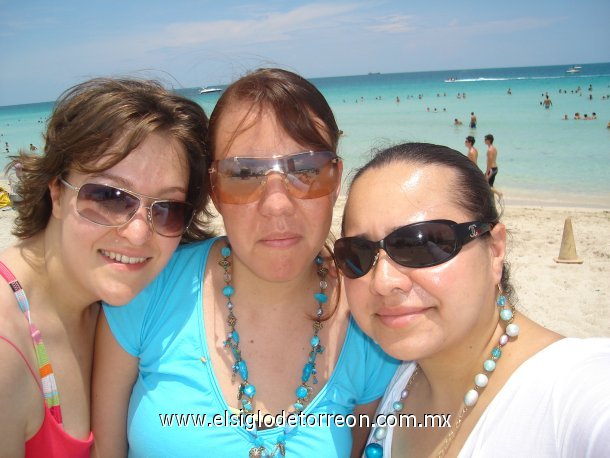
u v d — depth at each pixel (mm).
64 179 514
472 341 486
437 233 446
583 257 2326
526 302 1890
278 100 525
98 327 597
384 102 15688
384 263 459
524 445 412
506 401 438
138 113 508
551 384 414
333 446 547
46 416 510
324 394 561
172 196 540
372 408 628
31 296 523
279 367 568
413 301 453
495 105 12141
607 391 368
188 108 559
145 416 540
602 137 6383
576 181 4281
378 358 603
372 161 518
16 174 553
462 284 449
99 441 577
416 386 575
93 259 518
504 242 492
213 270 604
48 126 536
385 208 463
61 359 542
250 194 532
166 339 560
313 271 617
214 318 579
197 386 540
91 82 537
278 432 530
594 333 1644
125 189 505
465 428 478
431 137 7328
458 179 470
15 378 472
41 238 556
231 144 540
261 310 584
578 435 368
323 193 551
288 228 532
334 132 578
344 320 597
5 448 472
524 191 4039
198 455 522
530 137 6770
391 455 562
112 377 577
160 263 551
